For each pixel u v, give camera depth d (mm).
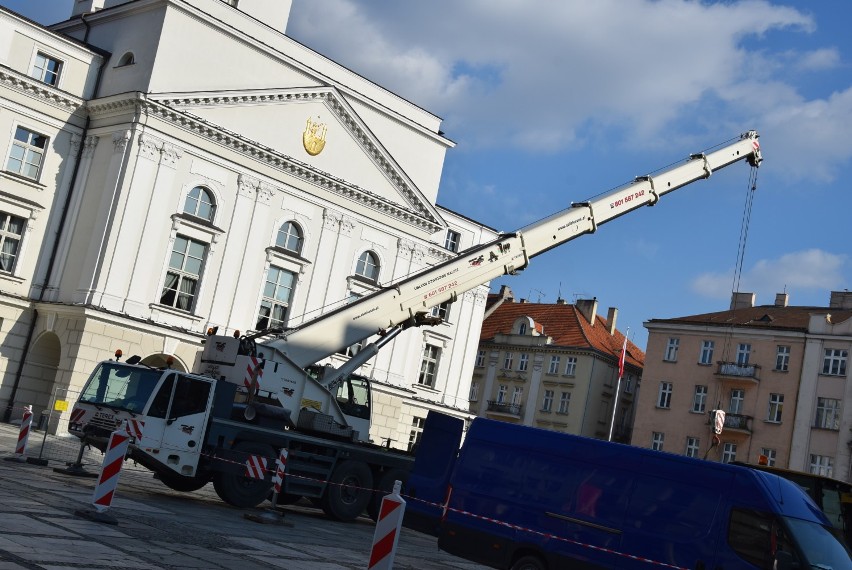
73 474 19016
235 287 40375
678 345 62688
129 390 18328
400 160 47125
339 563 13953
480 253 23953
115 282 36656
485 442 15117
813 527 12445
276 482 17812
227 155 39875
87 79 39031
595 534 13500
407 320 23266
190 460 18312
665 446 61375
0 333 36719
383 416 46656
